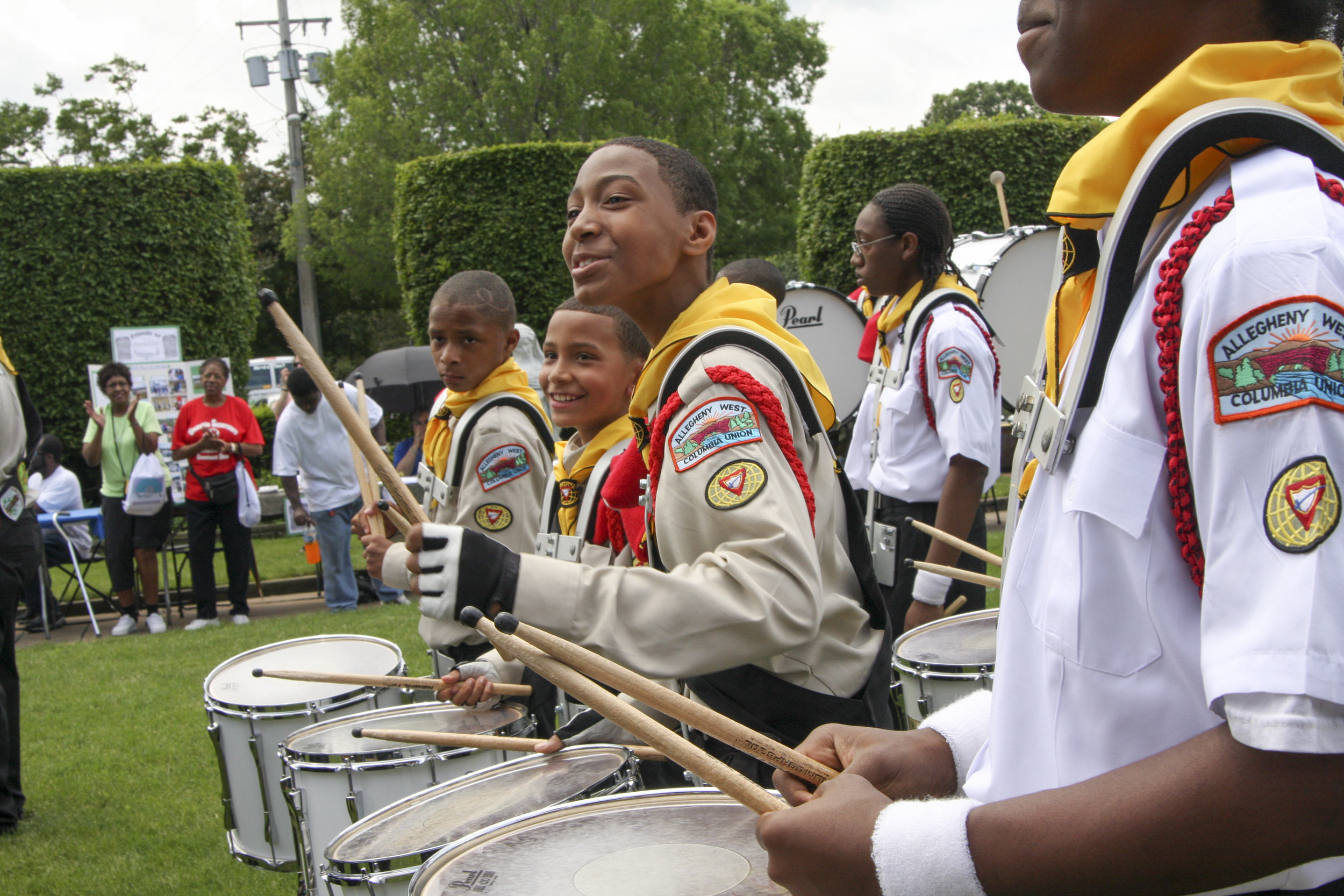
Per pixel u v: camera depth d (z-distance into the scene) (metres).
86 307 12.38
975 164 12.18
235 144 33.59
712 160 27.70
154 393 10.91
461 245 13.13
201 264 12.83
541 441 3.22
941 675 2.63
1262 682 0.68
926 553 3.63
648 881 1.51
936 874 0.78
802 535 1.62
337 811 2.46
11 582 4.14
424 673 5.77
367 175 25.05
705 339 1.78
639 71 25.28
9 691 4.22
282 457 8.05
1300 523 0.69
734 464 1.64
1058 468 0.92
